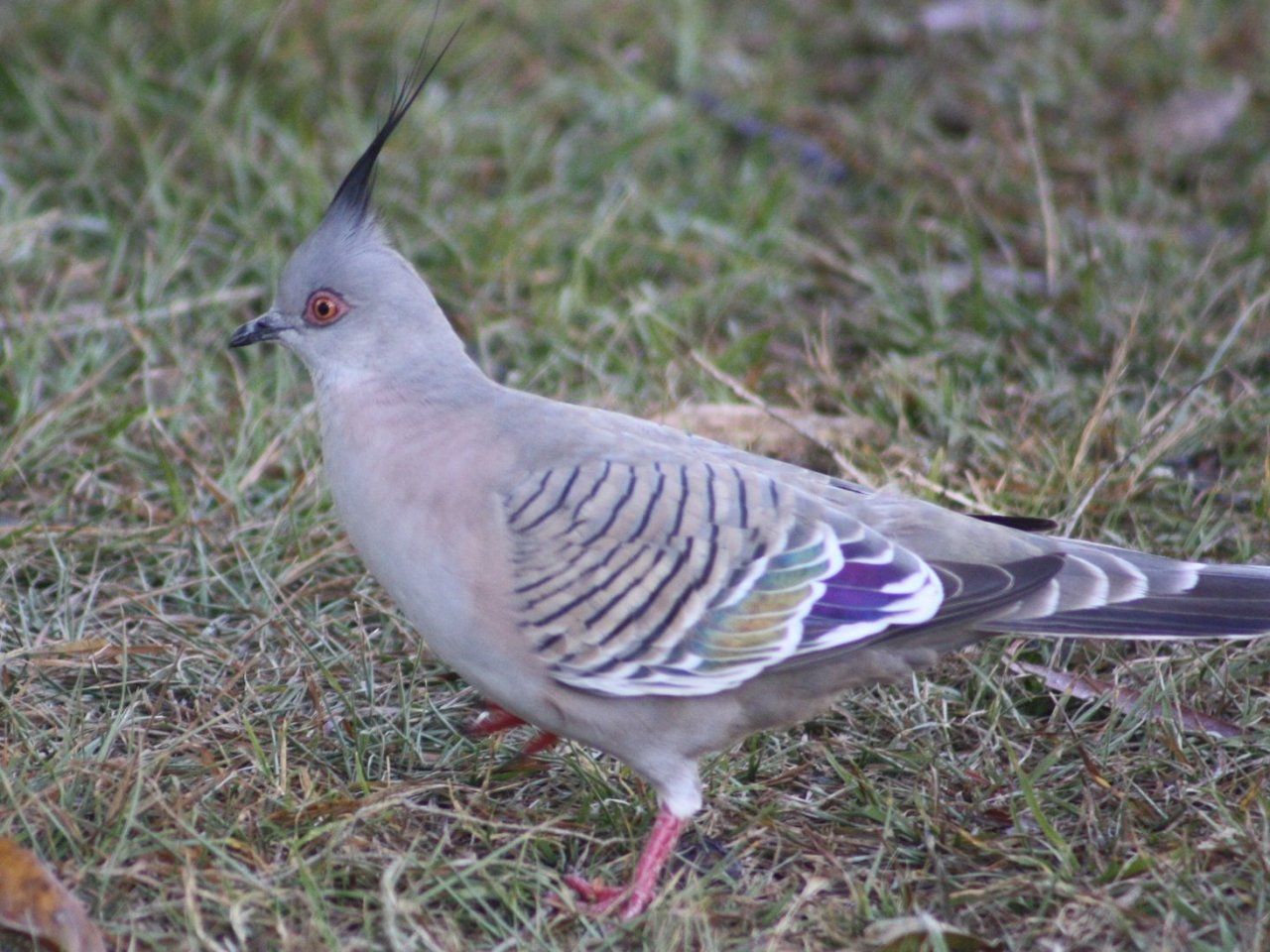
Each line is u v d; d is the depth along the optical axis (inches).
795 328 521.3
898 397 470.9
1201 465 454.9
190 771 331.3
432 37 644.1
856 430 460.1
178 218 530.3
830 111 649.6
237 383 464.8
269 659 371.9
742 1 730.8
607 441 311.3
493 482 305.0
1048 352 502.0
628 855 320.2
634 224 558.9
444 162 571.5
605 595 299.4
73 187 552.1
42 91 574.2
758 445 451.5
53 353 490.3
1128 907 290.5
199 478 430.0
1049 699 370.6
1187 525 419.2
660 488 303.4
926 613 302.5
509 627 301.9
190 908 279.4
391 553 311.4
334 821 311.0
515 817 330.3
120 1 626.2
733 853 316.5
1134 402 480.7
